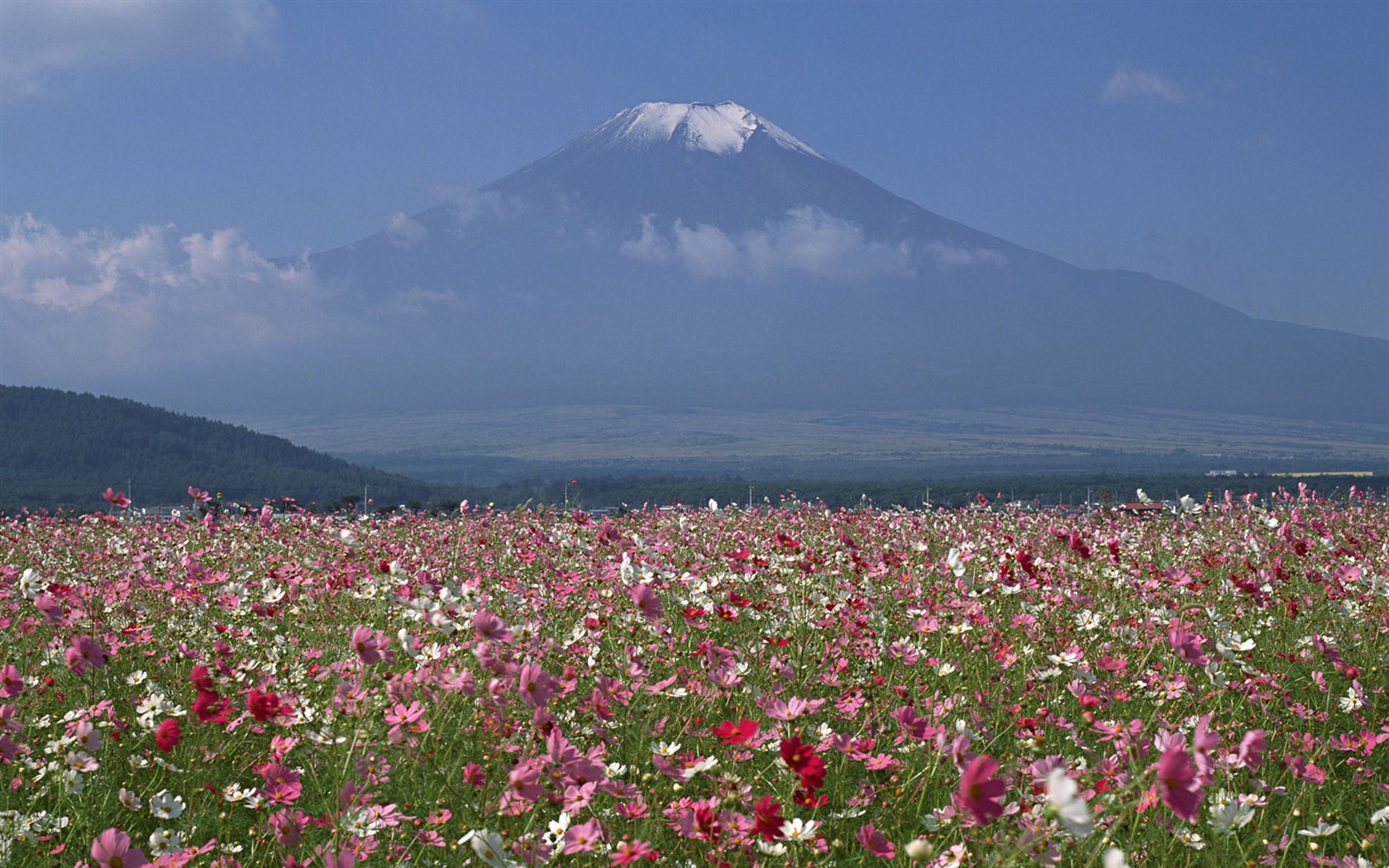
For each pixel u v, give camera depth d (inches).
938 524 653.3
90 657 229.3
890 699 249.9
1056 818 140.1
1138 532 535.2
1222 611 325.1
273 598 333.1
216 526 597.6
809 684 260.8
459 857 181.6
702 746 228.4
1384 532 535.2
